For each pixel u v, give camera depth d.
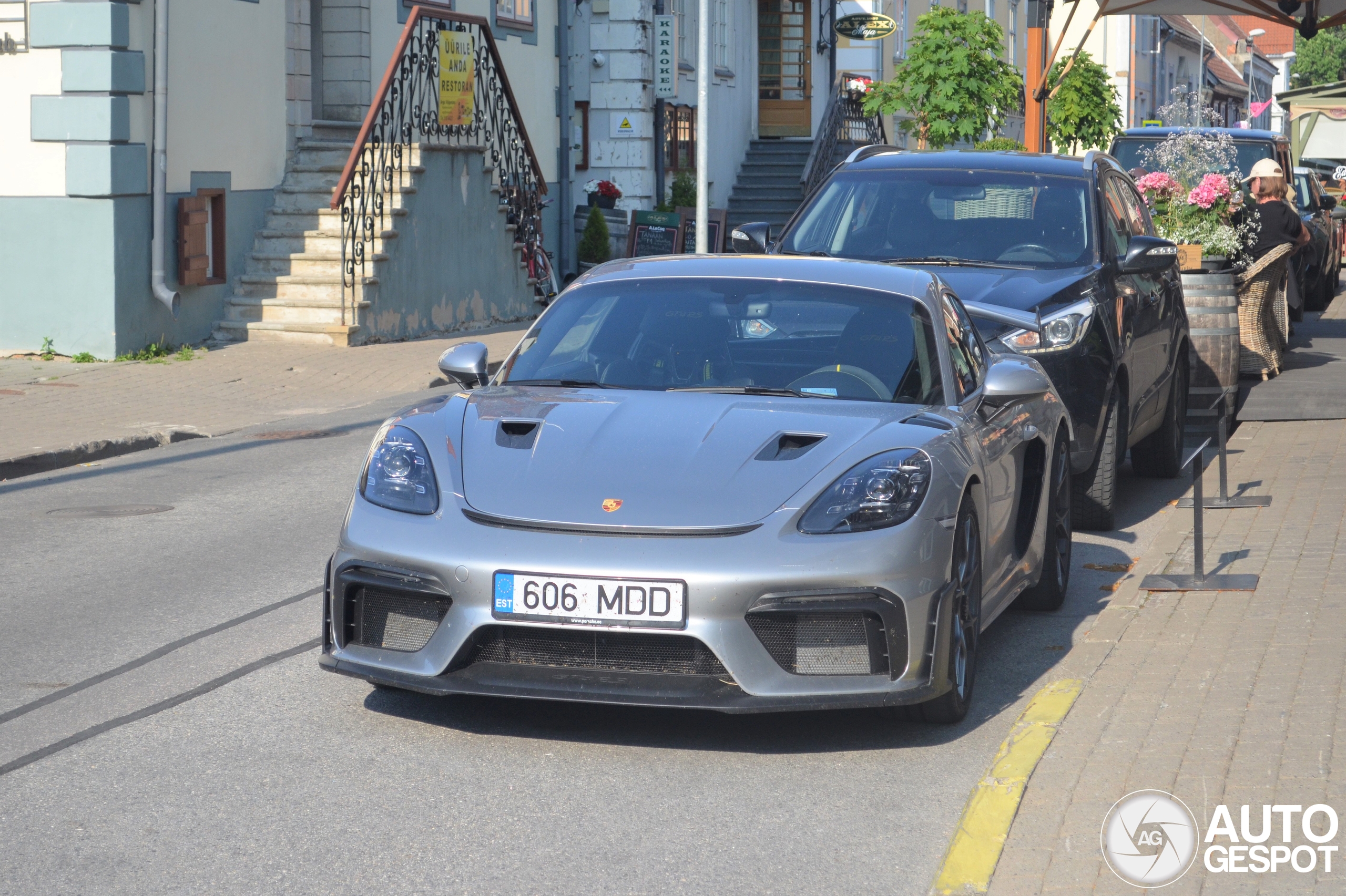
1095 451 8.17
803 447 5.09
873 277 6.29
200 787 4.60
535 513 4.86
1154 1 16.31
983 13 24.38
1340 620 6.05
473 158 19.72
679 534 4.75
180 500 9.59
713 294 6.21
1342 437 10.84
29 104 15.04
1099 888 3.72
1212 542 7.71
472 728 5.18
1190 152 13.42
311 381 14.80
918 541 4.84
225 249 17.20
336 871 3.98
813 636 4.76
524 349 6.18
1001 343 7.89
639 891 3.87
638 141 26.41
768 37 33.25
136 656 6.09
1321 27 14.95
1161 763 4.52
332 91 19.89
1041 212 9.17
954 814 4.43
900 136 35.47
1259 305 13.35
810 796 4.57
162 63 15.40
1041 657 6.14
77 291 15.27
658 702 4.67
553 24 25.23
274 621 6.64
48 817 4.36
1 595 7.15
